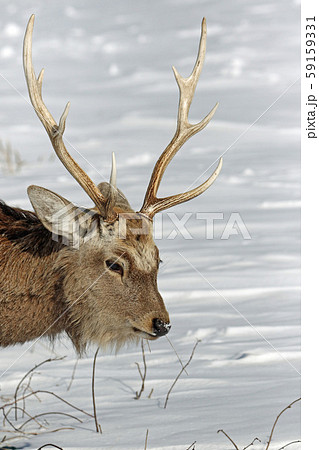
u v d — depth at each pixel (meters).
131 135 36.31
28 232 11.91
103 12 84.19
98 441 10.27
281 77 50.16
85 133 36.94
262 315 15.29
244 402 11.34
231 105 42.53
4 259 11.68
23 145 33.94
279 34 64.44
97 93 48.19
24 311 11.73
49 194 11.40
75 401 11.92
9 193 24.69
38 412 11.57
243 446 9.80
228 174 28.38
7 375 13.06
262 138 35.28
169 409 11.30
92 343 11.97
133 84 50.81
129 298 11.52
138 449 9.91
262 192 25.66
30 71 12.10
